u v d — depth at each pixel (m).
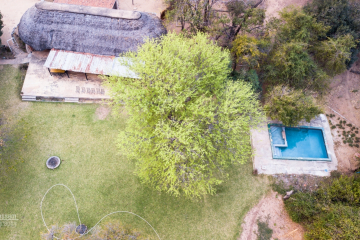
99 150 25.89
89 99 28.75
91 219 22.53
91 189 23.80
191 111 19.64
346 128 32.06
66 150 25.34
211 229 23.42
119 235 19.77
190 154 19.27
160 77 19.75
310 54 32.06
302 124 31.16
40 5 27.94
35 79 28.70
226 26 31.77
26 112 26.69
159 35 30.12
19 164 23.83
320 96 31.47
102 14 28.72
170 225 23.14
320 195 24.12
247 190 25.91
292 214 23.89
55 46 28.75
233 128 18.91
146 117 20.11
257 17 29.09
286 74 29.38
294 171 27.81
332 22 30.94
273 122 30.61
